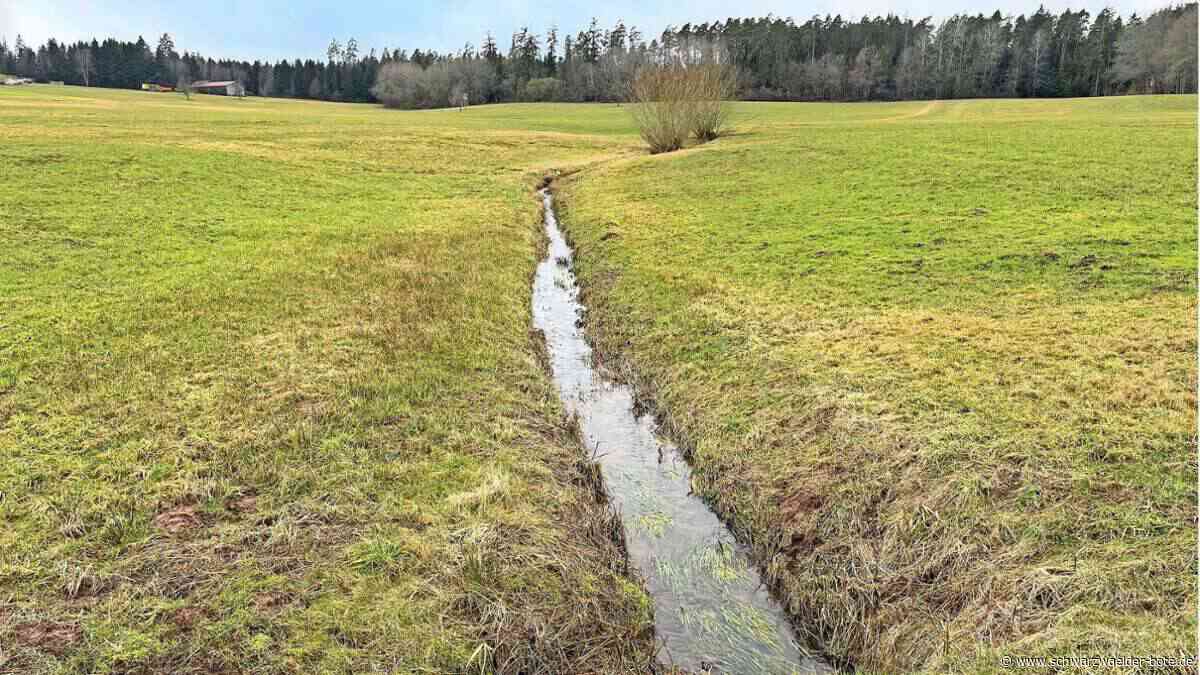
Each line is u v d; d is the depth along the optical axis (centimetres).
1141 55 9931
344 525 774
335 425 999
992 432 895
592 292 1800
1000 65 11794
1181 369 1030
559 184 3578
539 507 848
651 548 836
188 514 786
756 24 14138
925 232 1992
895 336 1263
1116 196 2206
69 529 746
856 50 12794
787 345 1277
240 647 605
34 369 1131
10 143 3198
